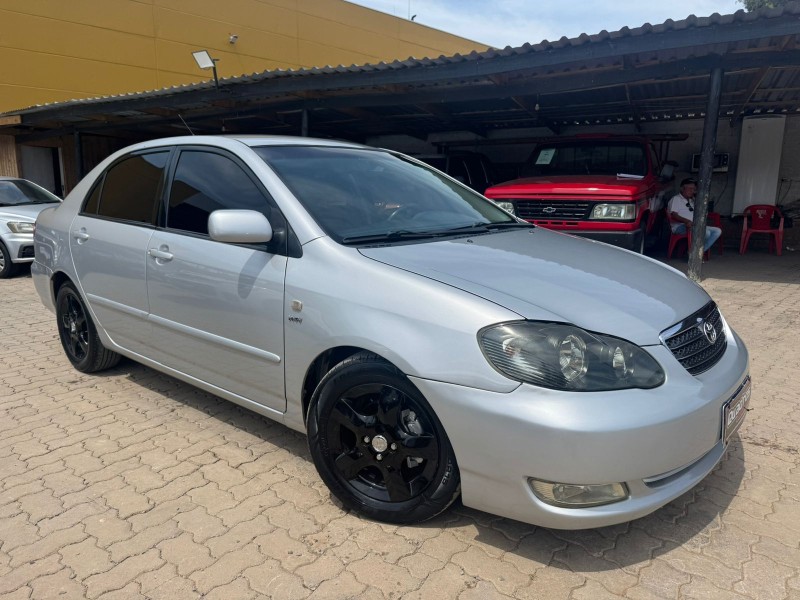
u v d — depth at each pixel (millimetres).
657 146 12281
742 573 2283
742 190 11578
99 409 3865
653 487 2215
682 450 2201
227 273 3018
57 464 3148
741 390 2590
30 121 12664
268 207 2977
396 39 21297
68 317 4531
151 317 3555
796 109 10984
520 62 7371
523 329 2189
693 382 2305
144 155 3869
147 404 3943
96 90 14961
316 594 2189
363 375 2486
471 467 2248
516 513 2209
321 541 2492
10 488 2920
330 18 19188
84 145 15328
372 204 3189
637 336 2277
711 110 7301
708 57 7145
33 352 5113
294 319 2705
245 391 3092
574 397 2094
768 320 5863
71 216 4328
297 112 11133
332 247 2697
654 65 7457
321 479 2869
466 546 2449
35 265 4730
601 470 2064
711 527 2570
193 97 10156
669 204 9562
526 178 8586
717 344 2652
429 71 8016
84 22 14555
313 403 2672
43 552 2441
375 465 2553
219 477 3014
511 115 11742
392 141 15133
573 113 11586
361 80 8469
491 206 3930
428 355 2285
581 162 9211
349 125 13359
